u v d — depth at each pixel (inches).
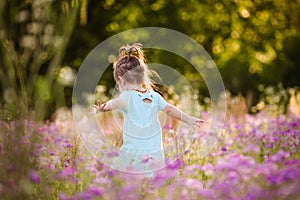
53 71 176.4
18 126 154.9
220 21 685.3
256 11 699.4
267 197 142.3
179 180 157.1
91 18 620.7
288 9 705.0
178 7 665.6
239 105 334.6
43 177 165.6
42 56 178.2
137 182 157.1
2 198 144.6
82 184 167.2
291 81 762.2
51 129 255.9
